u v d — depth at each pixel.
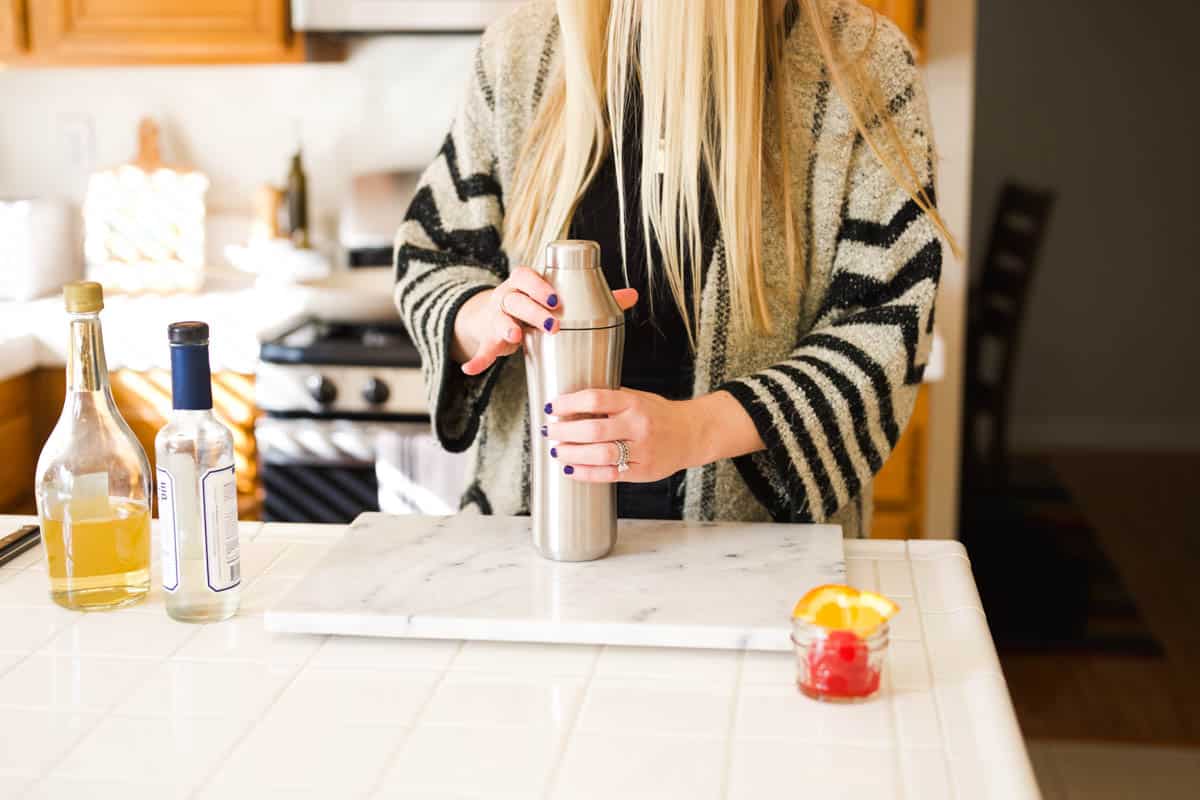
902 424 1.14
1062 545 4.08
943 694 0.81
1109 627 3.46
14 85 2.96
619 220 1.21
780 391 1.07
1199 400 5.05
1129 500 4.51
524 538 1.06
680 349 1.21
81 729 0.78
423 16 2.53
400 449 2.38
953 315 2.83
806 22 1.17
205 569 0.93
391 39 2.89
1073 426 5.07
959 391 2.86
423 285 1.23
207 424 0.92
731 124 1.12
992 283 4.33
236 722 0.78
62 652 0.89
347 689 0.83
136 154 2.97
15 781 0.72
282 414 2.41
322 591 0.94
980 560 3.96
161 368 2.48
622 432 0.97
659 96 1.13
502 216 1.30
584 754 0.74
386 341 2.46
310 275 2.79
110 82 2.95
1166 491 4.60
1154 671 3.19
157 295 2.70
